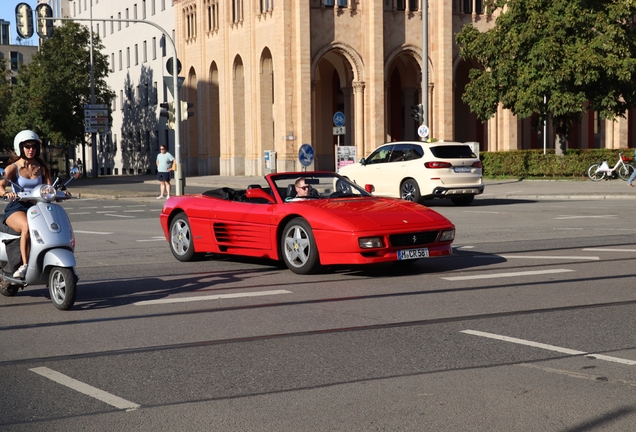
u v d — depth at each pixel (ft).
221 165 200.54
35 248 31.24
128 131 275.80
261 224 41.06
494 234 55.67
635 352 22.97
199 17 209.97
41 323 28.99
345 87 189.88
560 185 114.73
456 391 19.54
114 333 27.02
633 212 71.56
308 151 115.65
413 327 26.81
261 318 28.94
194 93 221.25
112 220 76.95
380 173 88.07
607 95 130.21
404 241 38.11
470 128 205.16
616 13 125.39
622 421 17.21
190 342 25.41
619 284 34.22
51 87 228.84
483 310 29.40
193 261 45.73
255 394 19.67
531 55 129.39
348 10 173.68
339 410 18.29
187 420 17.81
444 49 179.63
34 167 32.58
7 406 19.13
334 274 39.32
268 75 182.60
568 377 20.58
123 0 271.69
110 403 19.17
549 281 35.42
